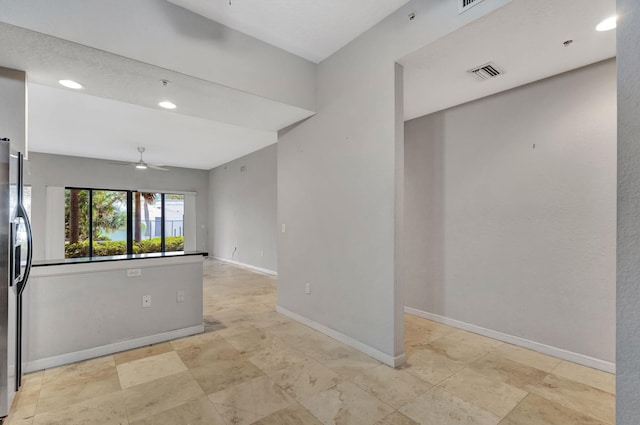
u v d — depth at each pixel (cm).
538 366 265
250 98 311
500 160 322
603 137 260
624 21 81
